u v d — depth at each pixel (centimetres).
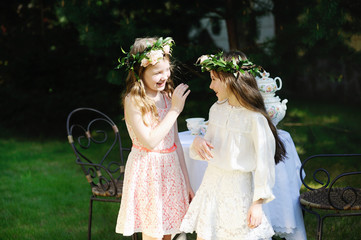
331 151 534
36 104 688
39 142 665
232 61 211
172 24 596
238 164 214
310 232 338
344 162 496
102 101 699
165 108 247
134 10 576
